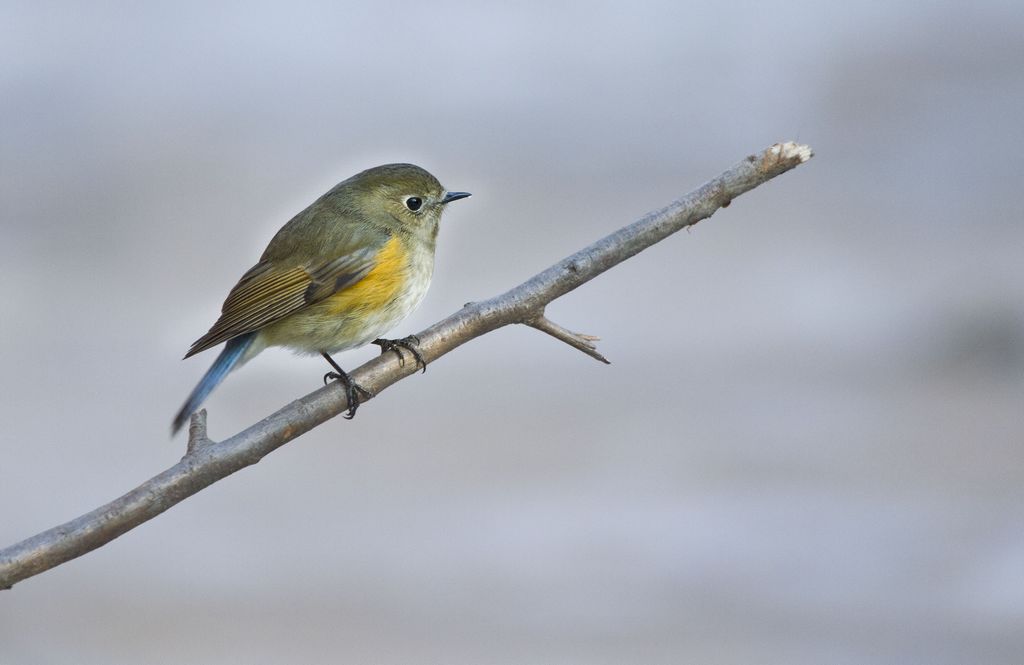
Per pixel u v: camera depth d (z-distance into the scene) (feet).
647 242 19.79
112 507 17.43
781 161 19.30
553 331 20.31
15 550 16.92
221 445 18.24
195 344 24.73
